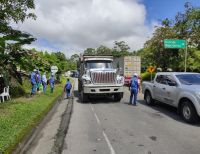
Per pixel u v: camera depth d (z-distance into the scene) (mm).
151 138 7836
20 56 15438
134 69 30703
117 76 16188
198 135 8141
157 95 13156
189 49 33719
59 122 10289
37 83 20297
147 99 14523
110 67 17266
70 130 8914
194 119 9609
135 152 6621
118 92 16000
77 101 17000
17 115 10359
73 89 28281
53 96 17953
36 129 8906
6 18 13102
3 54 13867
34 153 6672
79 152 6680
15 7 13000
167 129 8906
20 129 8195
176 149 6832
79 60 19688
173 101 11250
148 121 10203
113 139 7773
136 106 14203
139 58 30812
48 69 31203
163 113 11930
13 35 14102
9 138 7172
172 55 35719
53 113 12570
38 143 7516
